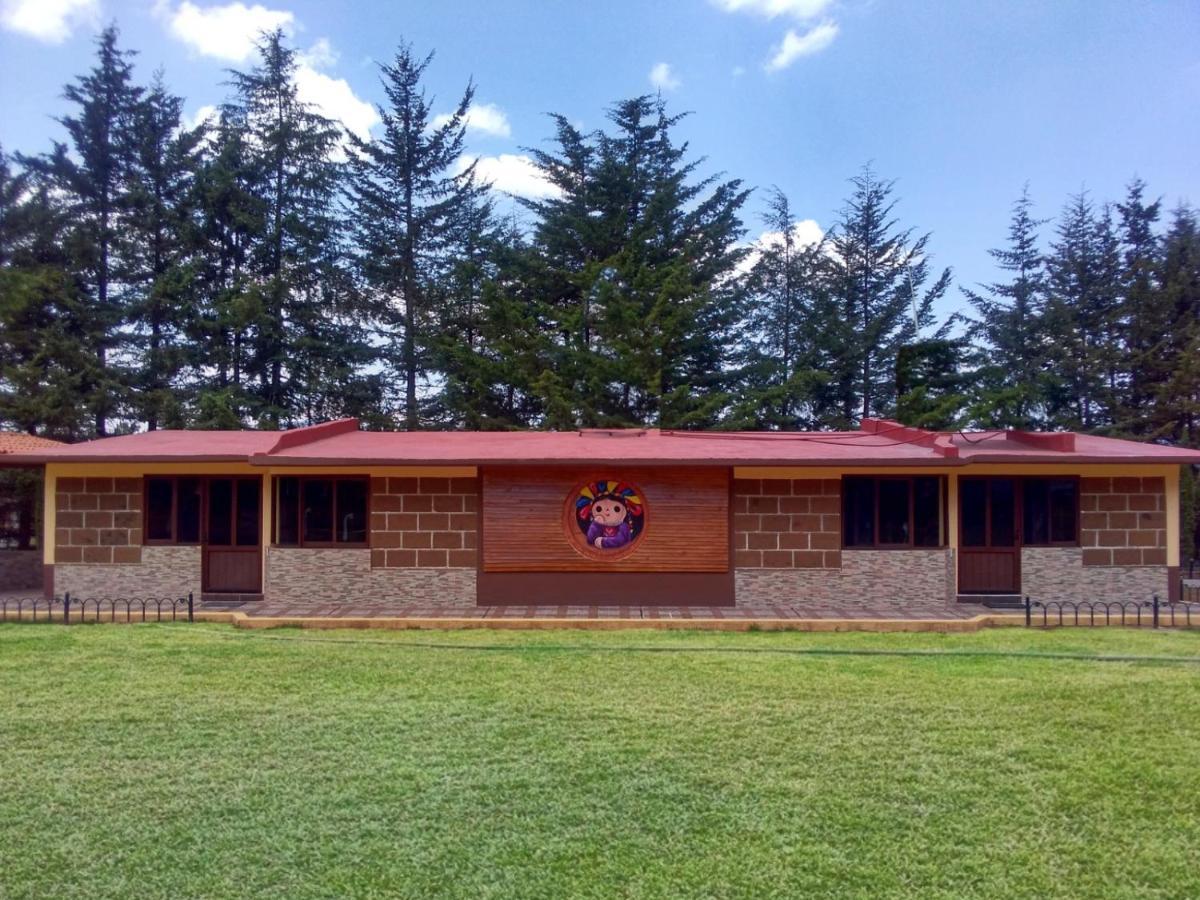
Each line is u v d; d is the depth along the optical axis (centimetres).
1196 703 891
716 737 787
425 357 3247
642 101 3325
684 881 532
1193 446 3028
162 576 1567
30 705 890
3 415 2697
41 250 2859
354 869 547
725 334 3175
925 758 734
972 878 536
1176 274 3166
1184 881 532
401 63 3316
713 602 1509
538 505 1513
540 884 529
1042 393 3170
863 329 3381
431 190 3372
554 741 777
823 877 537
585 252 3206
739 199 3262
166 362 2956
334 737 788
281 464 1448
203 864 553
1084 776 695
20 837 589
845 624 1324
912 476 1538
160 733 800
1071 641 1230
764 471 1522
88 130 3019
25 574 1919
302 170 3212
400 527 1519
